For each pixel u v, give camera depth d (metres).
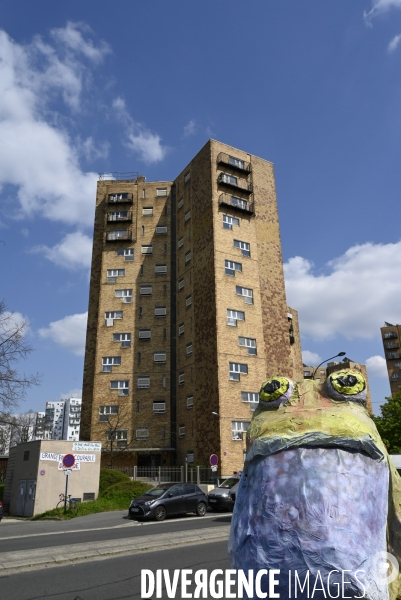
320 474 2.44
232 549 2.63
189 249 40.41
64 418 152.50
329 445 2.54
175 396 38.38
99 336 40.75
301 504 2.38
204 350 35.41
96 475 25.44
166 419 37.75
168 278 42.22
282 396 2.87
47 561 9.65
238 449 31.66
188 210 41.81
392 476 2.87
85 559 10.11
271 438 2.63
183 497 19.84
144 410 38.31
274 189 41.91
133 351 40.12
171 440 37.09
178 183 44.62
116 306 41.66
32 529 17.14
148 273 42.59
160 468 31.14
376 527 2.40
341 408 2.70
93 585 8.05
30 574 8.93
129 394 38.84
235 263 36.94
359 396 2.77
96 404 38.69
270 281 38.69
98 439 37.72
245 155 41.22
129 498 25.19
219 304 34.94
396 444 37.16
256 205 40.16
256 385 34.12
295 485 2.45
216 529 14.22
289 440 2.57
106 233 44.06
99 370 39.69
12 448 28.14
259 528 2.45
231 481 23.31
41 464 23.95
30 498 23.94
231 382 33.19
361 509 2.38
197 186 40.72
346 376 2.82
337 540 2.26
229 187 38.88
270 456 2.63
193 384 36.12
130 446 37.25
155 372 39.28
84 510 22.39
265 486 2.54
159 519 18.73
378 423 38.19
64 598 7.35
